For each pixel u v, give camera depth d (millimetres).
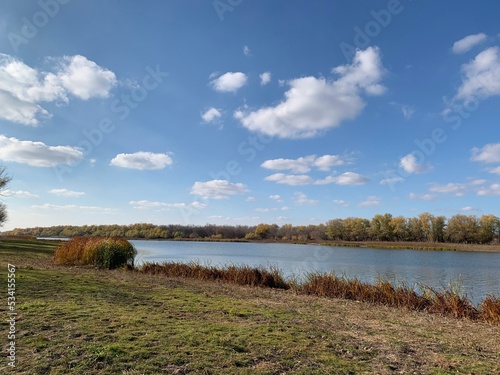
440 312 9445
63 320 5832
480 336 6527
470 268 27641
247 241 86562
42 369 3887
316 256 40438
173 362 4277
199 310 7473
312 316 7629
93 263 17391
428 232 68812
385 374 4246
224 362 4367
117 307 7137
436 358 4941
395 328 6879
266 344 5176
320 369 4316
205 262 23391
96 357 4250
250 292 11336
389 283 11375
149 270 16594
